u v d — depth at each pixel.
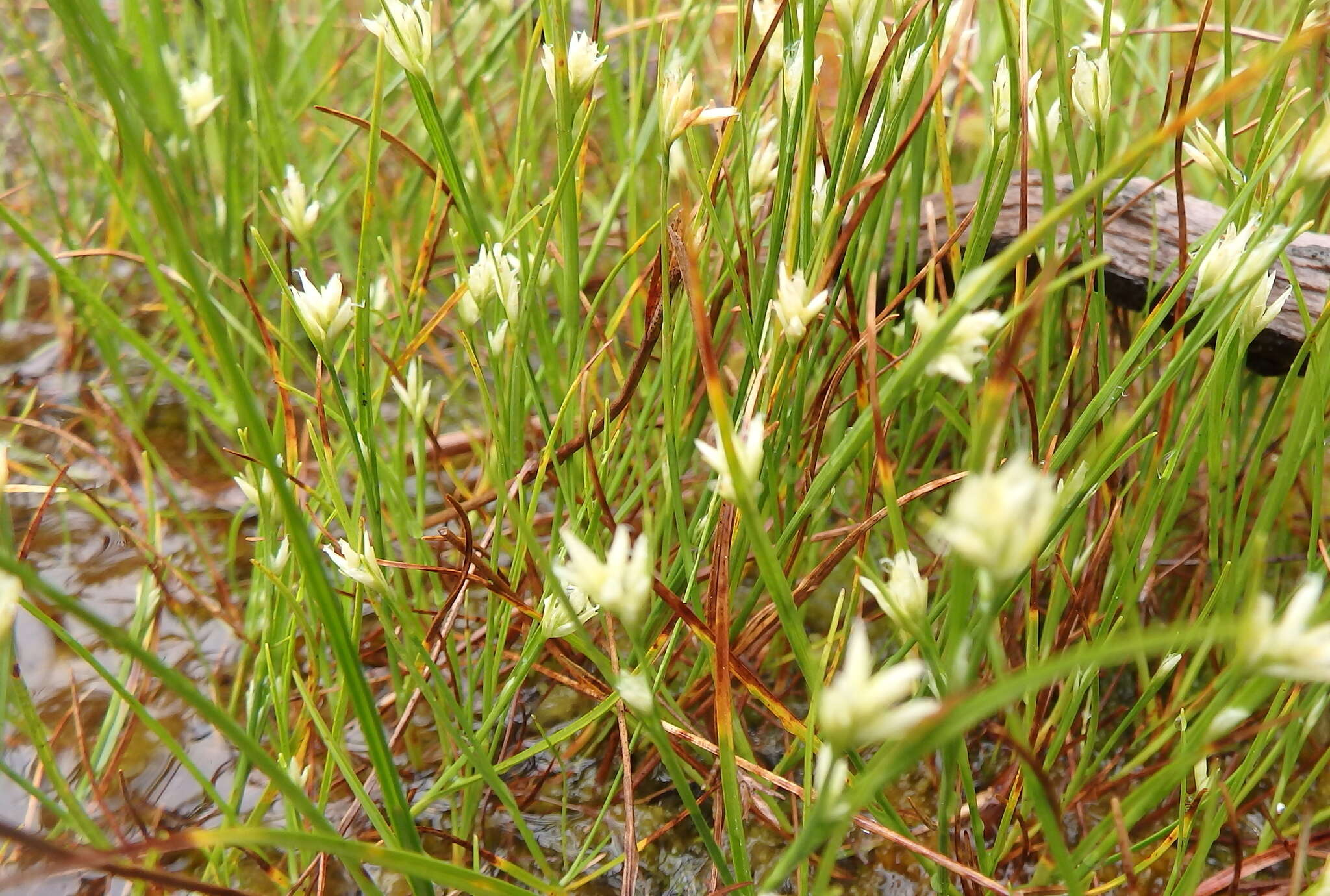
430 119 0.23
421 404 0.23
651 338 0.23
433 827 0.24
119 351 0.40
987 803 0.24
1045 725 0.23
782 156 0.21
